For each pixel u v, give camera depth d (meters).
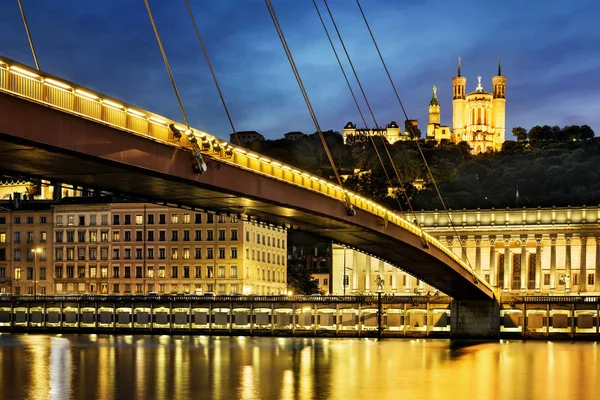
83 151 68.81
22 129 63.41
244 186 91.12
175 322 196.00
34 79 63.66
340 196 112.56
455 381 94.75
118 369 105.81
